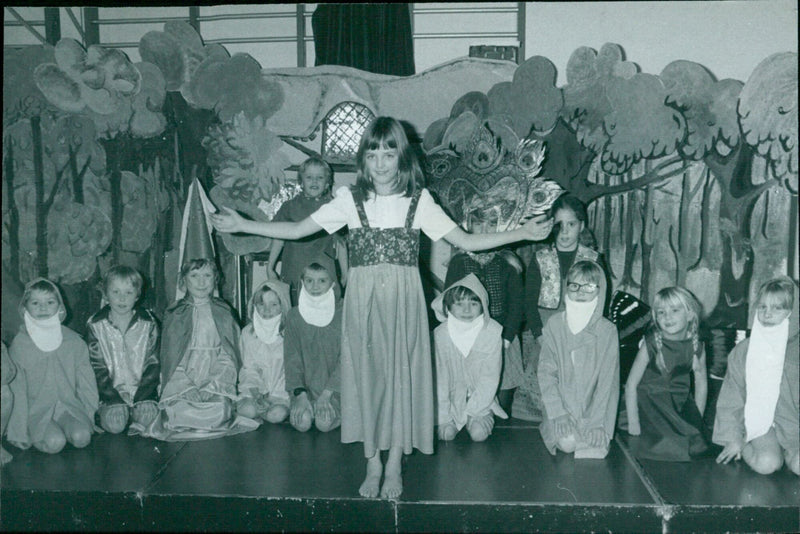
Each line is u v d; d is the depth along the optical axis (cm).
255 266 411
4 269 356
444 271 393
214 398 344
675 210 371
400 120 383
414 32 463
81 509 271
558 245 357
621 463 301
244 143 381
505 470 292
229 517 265
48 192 364
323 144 391
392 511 259
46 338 326
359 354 260
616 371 311
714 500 261
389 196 260
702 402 315
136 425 338
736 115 356
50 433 314
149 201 379
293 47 461
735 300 367
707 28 427
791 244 358
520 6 440
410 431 263
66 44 359
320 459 307
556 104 370
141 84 371
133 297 342
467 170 371
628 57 439
